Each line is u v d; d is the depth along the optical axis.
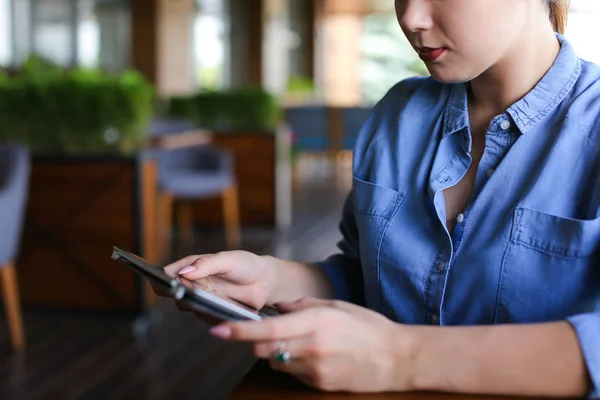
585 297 0.84
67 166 3.91
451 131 0.94
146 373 3.12
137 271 0.72
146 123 4.16
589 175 0.85
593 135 0.85
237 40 13.94
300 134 11.80
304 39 17.53
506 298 0.86
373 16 19.67
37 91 4.00
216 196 6.43
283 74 16.72
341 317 0.71
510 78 0.90
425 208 0.95
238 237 6.23
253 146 6.50
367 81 19.94
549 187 0.85
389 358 0.71
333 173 11.37
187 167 5.76
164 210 5.41
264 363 0.81
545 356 0.70
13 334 3.39
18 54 8.73
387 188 0.97
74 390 2.91
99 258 3.90
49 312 3.99
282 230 6.55
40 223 3.95
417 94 1.01
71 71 4.51
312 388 0.73
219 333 0.67
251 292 0.95
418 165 0.96
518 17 0.82
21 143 4.04
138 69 10.54
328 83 19.89
